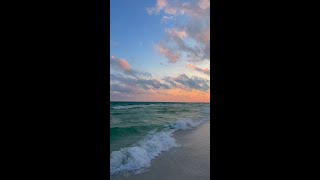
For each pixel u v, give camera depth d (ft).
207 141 27.61
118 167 17.78
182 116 59.93
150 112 67.15
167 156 20.42
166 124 43.42
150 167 17.54
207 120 52.24
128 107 74.08
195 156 20.51
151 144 24.52
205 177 15.55
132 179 15.43
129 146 25.34
